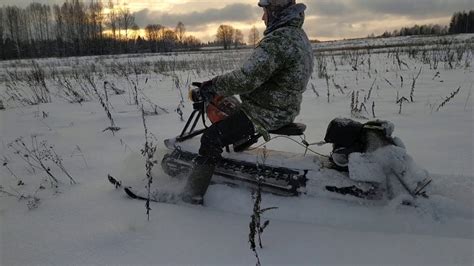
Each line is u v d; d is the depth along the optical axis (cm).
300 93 304
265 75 284
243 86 287
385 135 284
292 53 285
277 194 309
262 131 303
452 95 565
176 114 658
